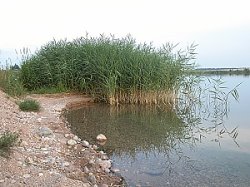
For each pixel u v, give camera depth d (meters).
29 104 11.16
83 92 16.39
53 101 14.21
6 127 7.57
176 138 8.83
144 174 5.98
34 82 17.02
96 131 9.48
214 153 7.30
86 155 6.83
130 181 5.63
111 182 5.57
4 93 12.59
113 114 12.62
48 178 4.97
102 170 6.11
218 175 5.85
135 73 14.58
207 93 16.80
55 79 16.83
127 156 7.11
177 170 6.17
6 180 4.59
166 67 14.75
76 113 12.67
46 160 5.99
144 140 8.56
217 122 11.30
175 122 11.28
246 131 9.74
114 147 7.81
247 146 7.92
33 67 17.19
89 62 15.54
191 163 6.59
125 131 9.59
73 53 16.84
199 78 15.44
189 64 16.30
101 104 14.98
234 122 11.21
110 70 14.65
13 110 10.22
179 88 15.08
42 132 7.92
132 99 14.95
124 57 15.05
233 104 15.60
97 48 16.22
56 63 16.83
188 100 15.27
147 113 13.00
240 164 6.46
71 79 16.39
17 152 5.79
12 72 15.11
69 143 7.53
